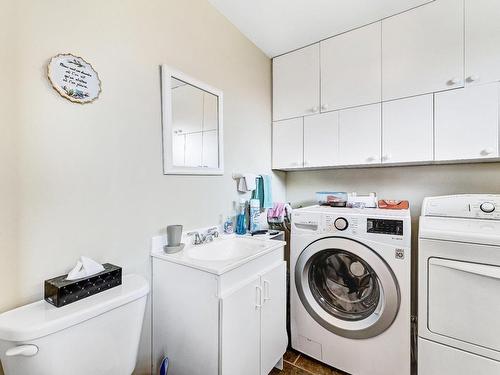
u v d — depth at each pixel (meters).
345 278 1.59
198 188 1.57
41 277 0.92
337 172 2.29
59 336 0.77
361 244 1.43
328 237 1.53
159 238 1.32
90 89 1.04
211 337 1.08
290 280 1.70
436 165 1.86
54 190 0.95
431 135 1.58
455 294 1.15
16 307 0.86
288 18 1.74
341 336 1.51
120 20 1.15
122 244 1.17
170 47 1.38
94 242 1.07
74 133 1.00
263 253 1.36
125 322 0.95
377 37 1.76
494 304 1.07
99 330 0.87
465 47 1.47
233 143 1.86
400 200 1.92
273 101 2.27
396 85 1.69
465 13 1.47
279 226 2.21
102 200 1.10
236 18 1.76
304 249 1.62
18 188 0.87
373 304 1.47
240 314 1.16
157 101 1.32
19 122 0.86
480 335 1.10
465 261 1.14
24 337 0.71
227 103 1.79
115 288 1.00
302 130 2.11
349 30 1.87
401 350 1.34
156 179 1.32
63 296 0.85
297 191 2.49
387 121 1.73
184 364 1.18
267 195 2.08
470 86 1.47
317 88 2.03
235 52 1.86
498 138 1.40
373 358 1.41
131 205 1.21
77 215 1.02
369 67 1.79
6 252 0.84
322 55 2.00
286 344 1.59
